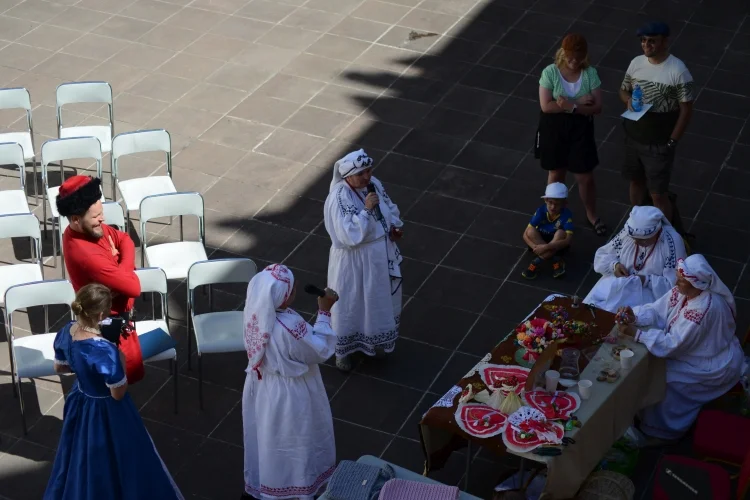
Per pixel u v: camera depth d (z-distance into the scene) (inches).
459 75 468.8
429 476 268.7
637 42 494.0
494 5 528.1
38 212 386.0
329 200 289.4
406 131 429.1
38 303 288.8
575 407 239.5
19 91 393.1
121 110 441.4
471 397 244.4
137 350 271.7
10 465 276.4
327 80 464.4
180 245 332.2
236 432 288.0
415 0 534.0
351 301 297.3
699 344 267.1
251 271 301.3
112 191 376.5
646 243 287.1
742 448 246.2
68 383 305.7
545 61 479.8
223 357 316.5
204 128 430.0
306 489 251.3
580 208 383.6
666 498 229.8
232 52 485.4
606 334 266.8
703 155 412.2
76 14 518.3
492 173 402.9
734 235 367.9
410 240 365.4
